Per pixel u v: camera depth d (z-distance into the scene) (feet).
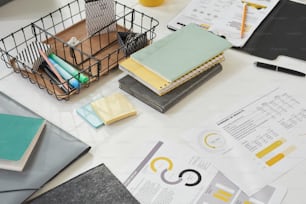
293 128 2.99
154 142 2.88
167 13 4.03
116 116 2.98
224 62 3.53
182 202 2.54
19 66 3.30
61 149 2.75
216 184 2.64
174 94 3.14
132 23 3.76
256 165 2.75
